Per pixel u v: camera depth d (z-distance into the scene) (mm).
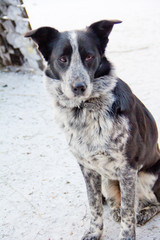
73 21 4742
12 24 2787
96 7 5656
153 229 1454
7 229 1498
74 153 1398
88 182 1434
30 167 1839
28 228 1498
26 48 2836
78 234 1460
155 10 5301
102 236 1450
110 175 1398
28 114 2285
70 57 1320
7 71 2906
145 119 1449
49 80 1390
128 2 5996
